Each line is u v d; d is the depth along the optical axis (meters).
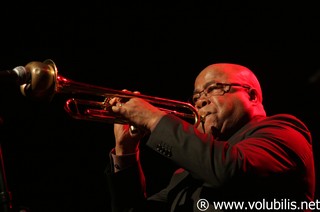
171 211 3.18
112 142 5.62
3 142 5.23
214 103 3.51
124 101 3.50
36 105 5.34
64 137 5.46
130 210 3.56
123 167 3.62
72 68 5.59
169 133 2.93
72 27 5.62
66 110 3.42
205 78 3.65
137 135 3.60
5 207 2.63
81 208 5.37
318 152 5.30
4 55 5.35
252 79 3.73
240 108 3.48
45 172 5.35
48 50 5.52
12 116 5.26
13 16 5.42
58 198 5.34
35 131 5.36
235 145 3.02
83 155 5.50
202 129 3.50
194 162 2.84
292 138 3.08
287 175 2.96
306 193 3.11
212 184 2.82
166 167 5.46
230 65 3.73
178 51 5.89
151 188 5.39
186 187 3.28
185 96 5.82
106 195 5.46
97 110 3.52
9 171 5.21
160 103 3.53
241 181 2.80
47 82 3.08
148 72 5.82
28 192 5.25
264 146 2.95
